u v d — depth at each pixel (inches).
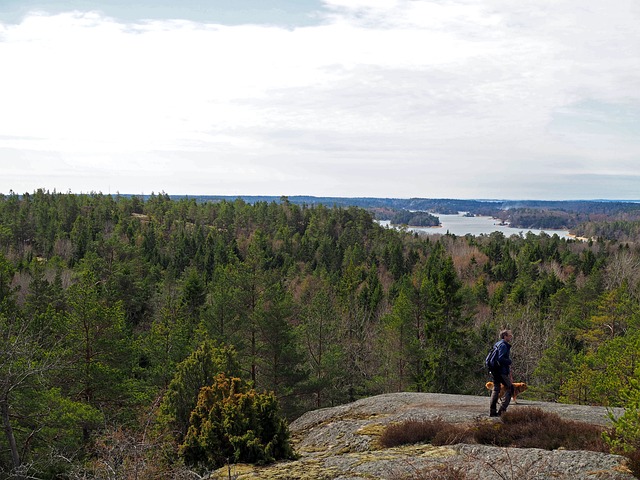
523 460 354.0
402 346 1352.1
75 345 826.2
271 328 1105.4
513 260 3791.8
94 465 412.8
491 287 3373.5
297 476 399.5
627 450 310.3
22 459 632.4
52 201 5265.8
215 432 480.7
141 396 840.9
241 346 1152.8
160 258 3663.9
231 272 1326.3
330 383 1208.8
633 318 1374.3
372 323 2233.0
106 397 853.2
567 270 3774.6
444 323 1338.6
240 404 484.4
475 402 607.2
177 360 1042.7
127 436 418.6
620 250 4498.0
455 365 1334.9
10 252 3459.6
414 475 352.5
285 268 3444.9
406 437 469.4
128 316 1930.4
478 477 336.8
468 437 432.1
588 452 346.6
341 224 5418.3
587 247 5349.4
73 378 831.7
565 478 313.3
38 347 658.8
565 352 1304.1
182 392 631.2
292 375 1104.8
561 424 407.5
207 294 2006.6
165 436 525.3
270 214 5319.9
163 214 5236.2
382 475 374.6
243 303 1238.9
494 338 1621.6
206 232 4928.6
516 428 414.9
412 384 1373.0
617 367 720.3
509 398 479.5
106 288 1749.5
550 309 2281.0
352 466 408.5
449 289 1342.3
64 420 640.4
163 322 1130.0
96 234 4010.8
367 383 1406.3
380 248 4569.4
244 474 418.3
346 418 616.4
